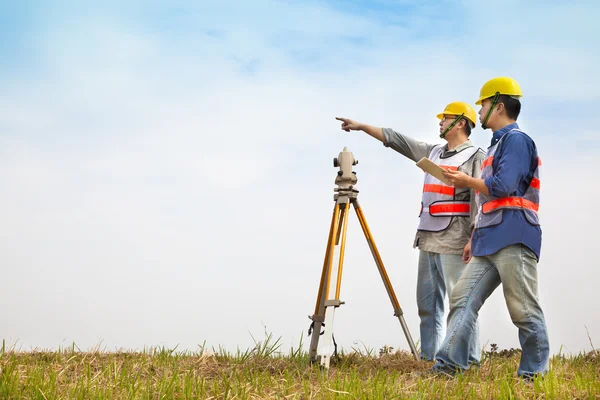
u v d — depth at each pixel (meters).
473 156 5.94
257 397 4.42
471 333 4.92
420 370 5.29
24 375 4.74
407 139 6.35
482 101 4.98
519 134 4.72
